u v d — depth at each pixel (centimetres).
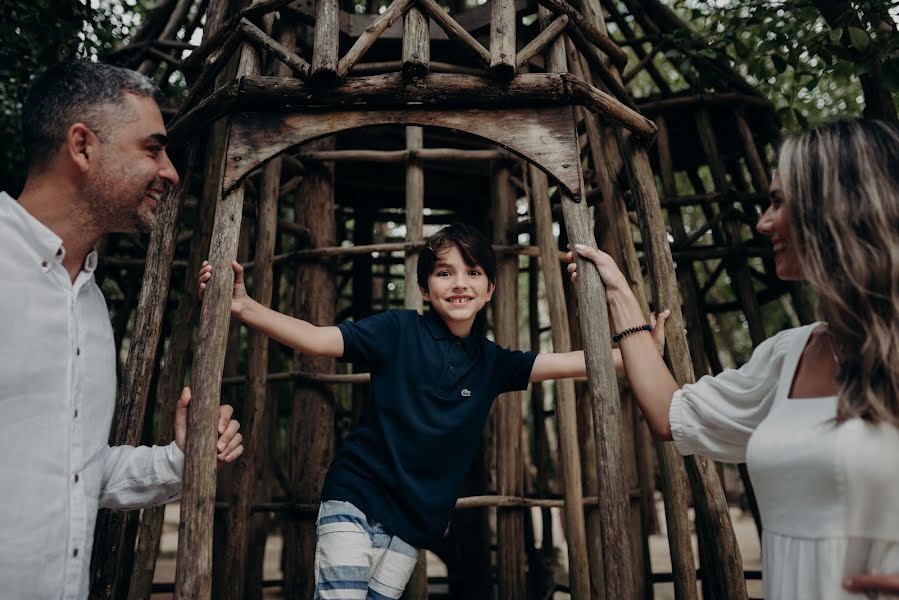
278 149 196
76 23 367
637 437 421
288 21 325
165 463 176
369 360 211
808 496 120
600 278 191
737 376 151
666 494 248
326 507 198
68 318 147
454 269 222
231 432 184
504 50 194
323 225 352
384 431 202
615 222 306
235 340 369
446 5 481
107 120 152
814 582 117
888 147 125
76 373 147
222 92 198
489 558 413
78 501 145
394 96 196
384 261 536
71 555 143
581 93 200
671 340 237
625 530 176
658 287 241
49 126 149
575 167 197
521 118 201
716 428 152
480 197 451
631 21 588
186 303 290
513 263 355
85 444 152
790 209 130
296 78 198
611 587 174
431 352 214
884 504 114
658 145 399
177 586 167
